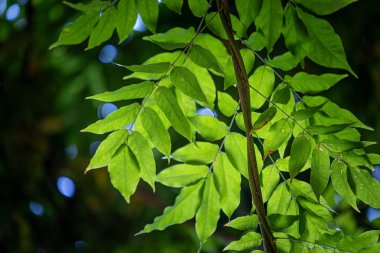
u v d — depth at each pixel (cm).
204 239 141
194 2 138
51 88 234
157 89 134
